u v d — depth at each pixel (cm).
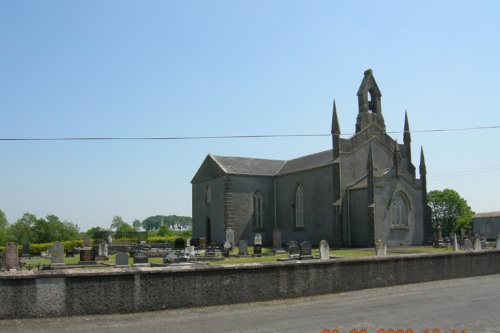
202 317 1418
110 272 1464
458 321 1304
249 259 3838
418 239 5272
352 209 5175
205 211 6384
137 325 1303
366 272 2014
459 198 11119
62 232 9888
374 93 5762
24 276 1367
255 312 1500
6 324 1304
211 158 6278
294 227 5819
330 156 5581
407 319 1340
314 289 1844
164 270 1543
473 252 2483
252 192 6072
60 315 1398
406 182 5253
